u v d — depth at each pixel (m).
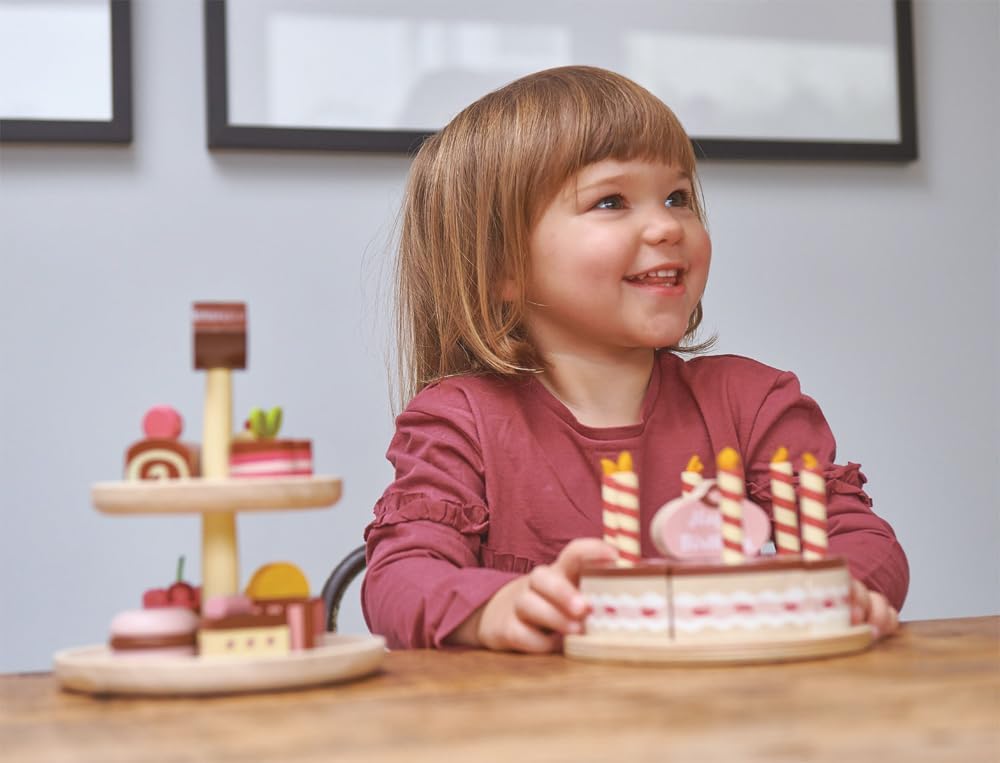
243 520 1.94
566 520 1.16
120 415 1.93
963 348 2.24
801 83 2.16
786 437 1.21
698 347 1.48
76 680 0.67
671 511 0.81
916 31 2.25
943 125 2.26
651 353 1.26
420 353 1.39
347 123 1.99
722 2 2.13
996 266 2.26
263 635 0.68
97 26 1.91
